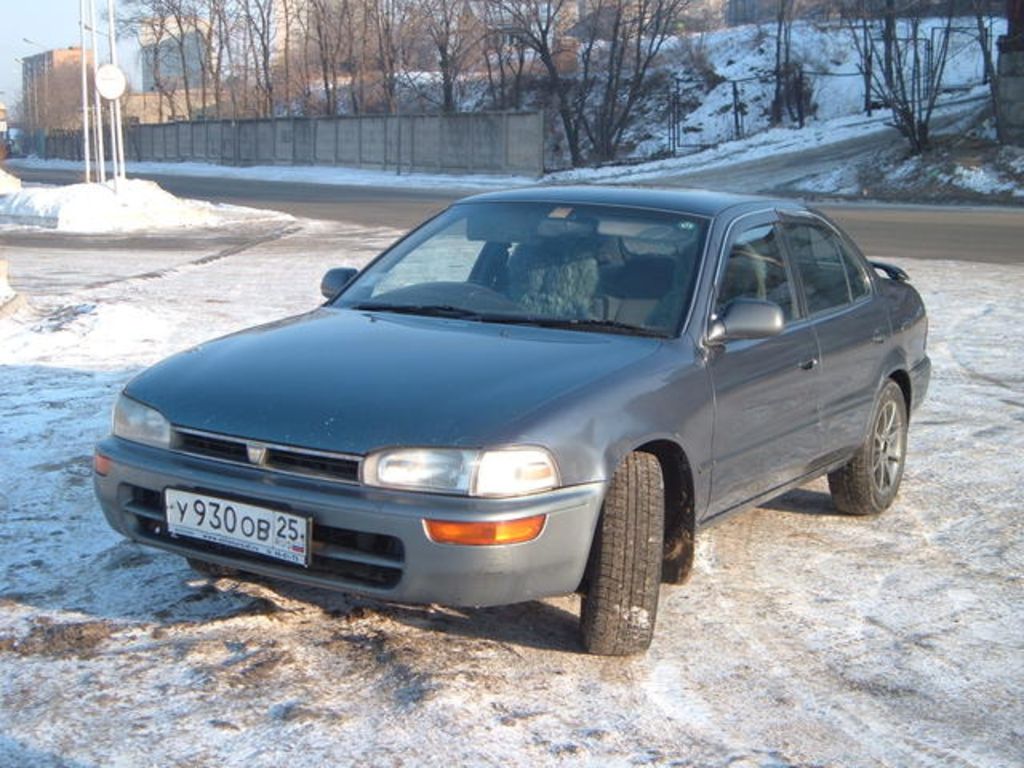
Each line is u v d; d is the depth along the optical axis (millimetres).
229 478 3988
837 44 57531
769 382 4938
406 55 63375
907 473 6926
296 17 72500
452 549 3740
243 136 68562
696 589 5023
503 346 4453
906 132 37500
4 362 9453
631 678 4137
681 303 4727
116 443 4348
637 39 51875
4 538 5348
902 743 3771
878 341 5918
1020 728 3896
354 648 4293
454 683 4023
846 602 4930
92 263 17984
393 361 4297
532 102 61438
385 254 5602
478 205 5641
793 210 5738
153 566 5035
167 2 77938
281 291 14344
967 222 25172
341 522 3812
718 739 3742
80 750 3553
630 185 5844
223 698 3887
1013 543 5730
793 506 6289
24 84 120125
